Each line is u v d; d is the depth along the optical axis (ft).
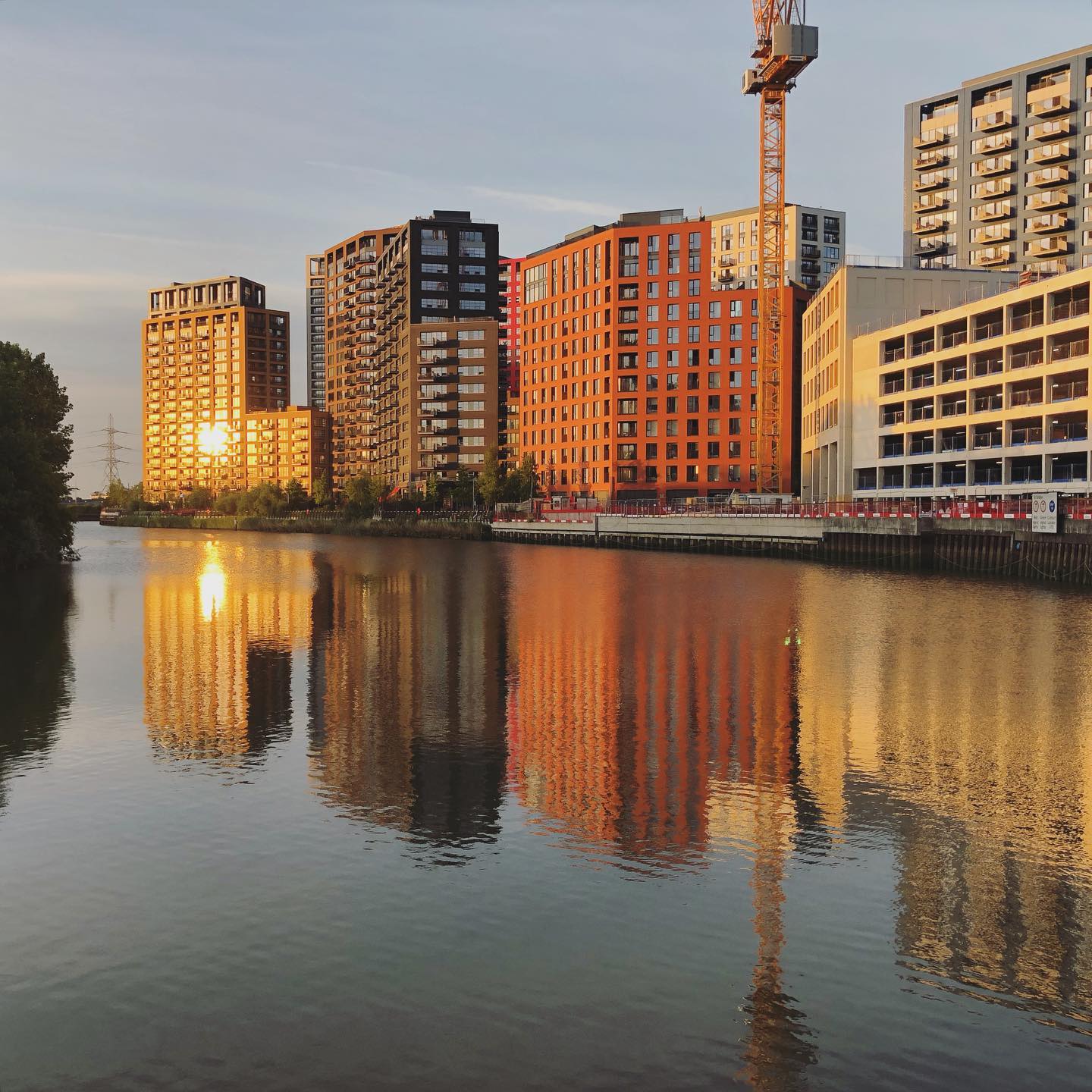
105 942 37.99
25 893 42.63
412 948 37.19
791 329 486.38
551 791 57.21
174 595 189.47
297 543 483.51
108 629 135.85
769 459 458.50
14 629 135.85
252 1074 29.94
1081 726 74.23
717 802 55.26
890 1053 30.68
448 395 625.82
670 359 506.07
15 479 237.25
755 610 155.43
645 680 93.97
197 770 62.03
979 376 263.49
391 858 46.26
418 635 127.54
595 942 37.63
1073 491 231.09
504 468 604.49
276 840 48.88
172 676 97.71
